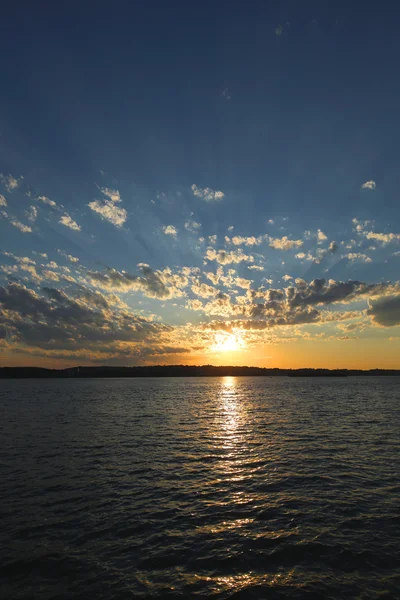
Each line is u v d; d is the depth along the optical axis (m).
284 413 51.56
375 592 9.90
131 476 20.55
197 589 10.09
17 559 11.61
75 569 11.07
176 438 31.95
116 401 73.62
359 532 13.57
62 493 17.70
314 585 10.25
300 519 14.74
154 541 12.88
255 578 10.62
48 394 98.25
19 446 28.31
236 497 17.27
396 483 19.22
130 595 9.81
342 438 31.77
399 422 41.78
